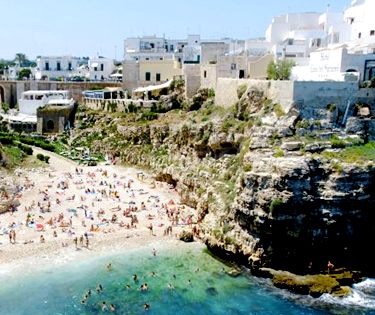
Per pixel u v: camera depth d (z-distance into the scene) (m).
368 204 55.62
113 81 141.00
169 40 163.38
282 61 82.19
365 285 52.84
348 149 59.12
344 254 55.59
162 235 64.88
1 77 168.00
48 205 72.81
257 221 54.84
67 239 62.47
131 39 162.25
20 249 59.16
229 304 49.00
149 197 79.81
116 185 85.38
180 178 79.69
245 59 92.56
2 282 51.94
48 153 100.88
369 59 71.56
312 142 59.53
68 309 47.56
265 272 54.44
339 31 96.38
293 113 63.44
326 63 74.25
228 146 72.81
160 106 107.25
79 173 91.50
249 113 71.81
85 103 125.81
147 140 99.94
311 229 54.50
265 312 47.59
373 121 63.34
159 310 47.81
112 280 53.22
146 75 124.56
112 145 103.88
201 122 81.81
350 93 65.00
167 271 55.44
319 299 49.84
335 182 54.72
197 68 102.31
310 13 107.62
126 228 66.62
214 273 55.19
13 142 97.00
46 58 158.75
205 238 62.06
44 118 116.44
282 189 54.09
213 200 65.62
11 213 70.19
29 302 48.53
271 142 60.84
